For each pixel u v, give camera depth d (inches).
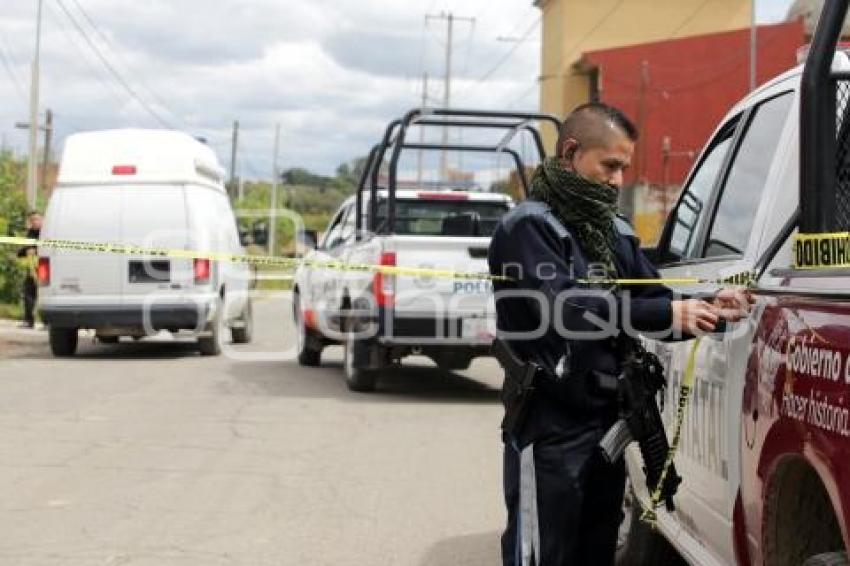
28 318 775.7
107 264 569.9
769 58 1430.9
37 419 382.0
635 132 135.6
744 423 134.2
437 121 438.0
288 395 453.7
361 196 491.8
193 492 276.1
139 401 428.5
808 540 124.4
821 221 128.3
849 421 103.9
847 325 107.0
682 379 169.9
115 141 582.9
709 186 192.5
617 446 131.3
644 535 200.8
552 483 132.3
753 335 133.3
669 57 1491.1
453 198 485.4
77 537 233.9
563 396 132.3
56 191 574.2
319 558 222.1
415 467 309.9
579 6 1748.3
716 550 154.4
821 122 128.1
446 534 240.8
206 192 606.2
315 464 312.5
